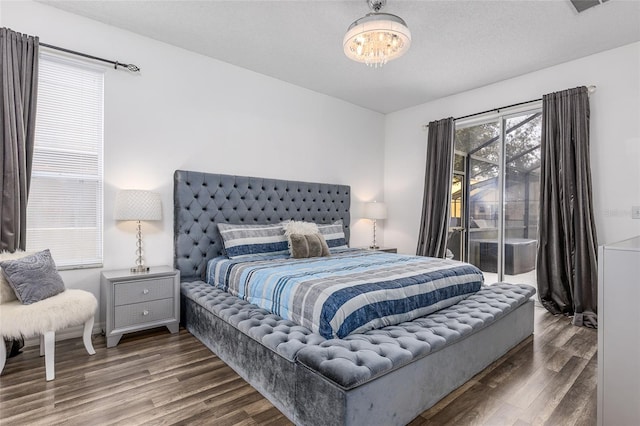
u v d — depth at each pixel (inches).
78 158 111.3
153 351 97.5
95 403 70.3
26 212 97.9
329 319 70.4
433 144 181.2
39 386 77.0
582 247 125.5
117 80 117.5
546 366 88.5
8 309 78.1
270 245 134.4
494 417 66.5
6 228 94.4
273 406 70.1
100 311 112.1
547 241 138.1
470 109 171.0
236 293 106.8
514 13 105.0
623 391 54.2
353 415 54.8
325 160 180.9
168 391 75.5
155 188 125.6
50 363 79.9
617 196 124.6
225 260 123.3
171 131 129.3
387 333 73.2
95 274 113.2
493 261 166.9
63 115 108.6
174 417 65.8
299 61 142.3
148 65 123.9
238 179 143.1
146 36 123.2
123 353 95.9
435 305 91.0
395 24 87.4
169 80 128.8
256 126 153.2
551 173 136.6
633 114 121.9
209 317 99.3
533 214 151.6
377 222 208.2
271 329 76.6
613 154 125.6
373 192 205.8
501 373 84.7
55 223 107.4
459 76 154.1
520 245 155.9
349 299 73.9
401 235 201.9
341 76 156.6
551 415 67.0
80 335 109.0
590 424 64.1
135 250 121.5
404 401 63.7
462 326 79.0
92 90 113.9
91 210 113.8
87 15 110.1
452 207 183.9
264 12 107.7
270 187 153.6
